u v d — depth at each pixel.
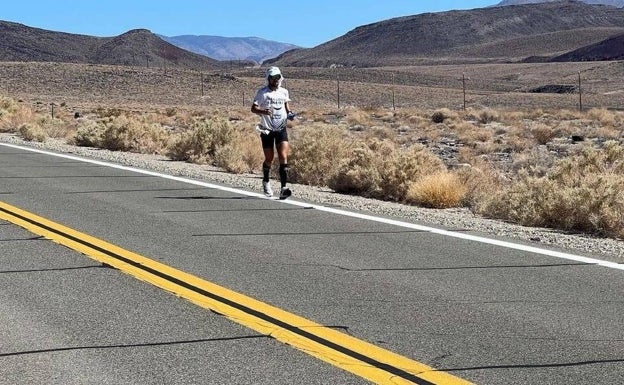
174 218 11.44
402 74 182.00
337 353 5.63
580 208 11.27
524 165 24.09
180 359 5.53
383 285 7.56
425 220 11.80
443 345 5.80
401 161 15.50
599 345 5.80
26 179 15.97
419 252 9.12
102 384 5.09
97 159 20.66
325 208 12.59
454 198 14.08
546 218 11.73
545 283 7.66
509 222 12.14
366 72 182.62
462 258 8.80
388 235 10.22
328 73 178.25
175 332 6.12
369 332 6.11
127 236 10.01
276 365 5.40
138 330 6.18
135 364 5.44
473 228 11.07
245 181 16.44
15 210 11.97
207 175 17.30
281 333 6.09
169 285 7.55
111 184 15.36
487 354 5.60
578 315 6.57
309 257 8.81
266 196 13.97
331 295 7.19
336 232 10.41
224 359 5.52
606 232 10.90
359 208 12.93
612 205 11.22
